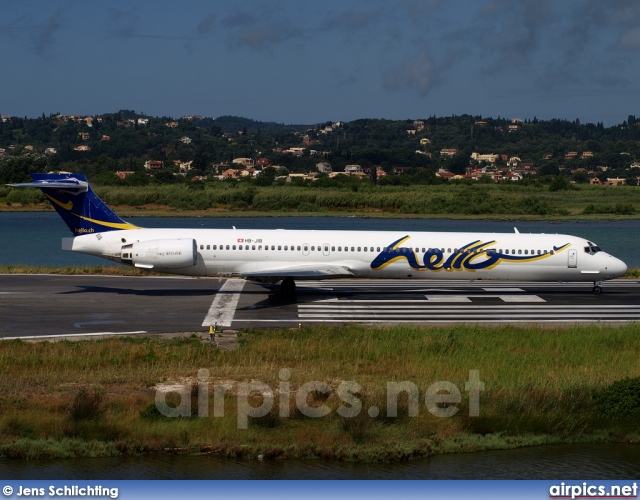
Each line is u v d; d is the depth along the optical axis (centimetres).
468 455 2789
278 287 5853
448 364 3600
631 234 13075
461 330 4281
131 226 5434
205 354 3669
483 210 16862
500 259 5544
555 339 4094
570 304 5391
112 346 3778
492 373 3472
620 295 5797
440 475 2591
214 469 2581
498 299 5566
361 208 17338
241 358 3616
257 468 2608
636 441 2942
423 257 5481
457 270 5538
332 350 3769
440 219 15950
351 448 2723
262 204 17288
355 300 5412
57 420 2802
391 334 4134
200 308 4931
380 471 2616
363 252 5456
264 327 4419
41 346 3747
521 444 2877
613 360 3734
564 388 3234
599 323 4712
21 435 2723
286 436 2777
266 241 5438
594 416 3073
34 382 3194
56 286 5694
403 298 5544
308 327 4297
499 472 2636
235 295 5453
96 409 2853
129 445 2688
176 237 5394
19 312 4688
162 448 2695
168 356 3600
